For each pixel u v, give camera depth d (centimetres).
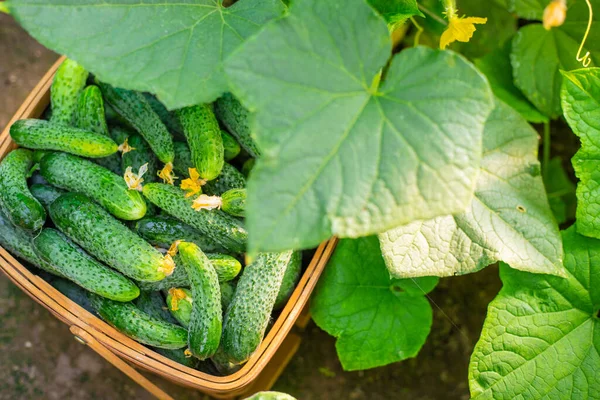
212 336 100
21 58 132
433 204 88
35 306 126
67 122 108
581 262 107
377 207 87
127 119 107
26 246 105
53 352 125
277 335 104
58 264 102
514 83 117
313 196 85
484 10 122
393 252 103
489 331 106
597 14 113
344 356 114
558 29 116
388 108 89
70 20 95
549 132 132
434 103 89
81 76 108
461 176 88
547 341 107
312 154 86
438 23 121
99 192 103
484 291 128
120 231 101
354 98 89
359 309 114
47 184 108
